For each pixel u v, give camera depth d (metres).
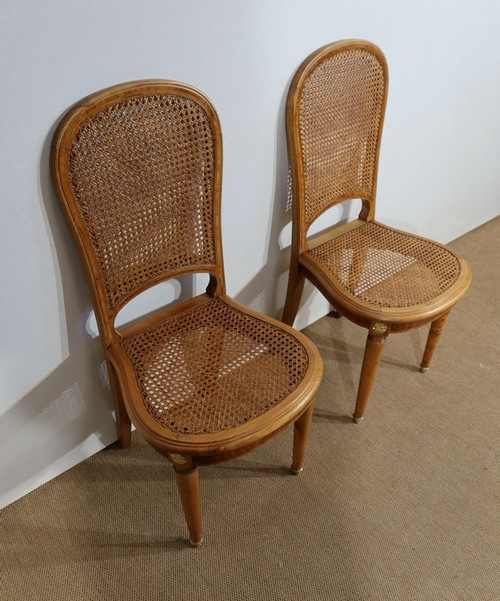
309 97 1.31
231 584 1.24
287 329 1.25
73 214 1.02
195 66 1.10
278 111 1.32
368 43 1.36
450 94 1.81
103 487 1.43
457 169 2.10
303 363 1.18
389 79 1.56
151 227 1.16
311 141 1.36
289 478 1.45
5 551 1.30
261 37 1.17
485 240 2.41
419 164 1.91
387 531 1.34
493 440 1.56
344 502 1.40
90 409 1.40
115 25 0.94
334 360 1.81
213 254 1.29
